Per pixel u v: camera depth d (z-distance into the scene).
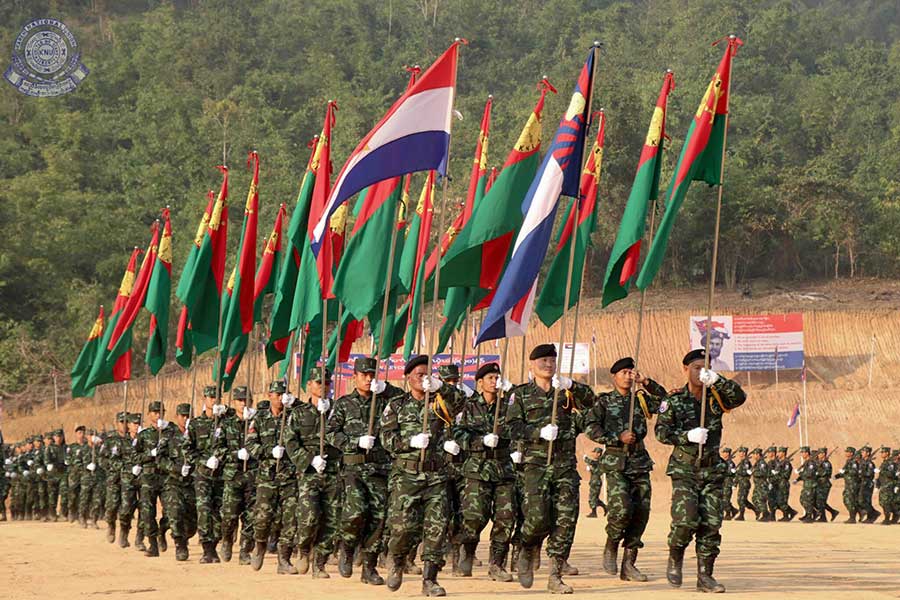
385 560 32.75
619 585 26.56
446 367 27.94
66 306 192.88
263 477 32.53
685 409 25.16
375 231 33.72
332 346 43.69
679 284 190.25
